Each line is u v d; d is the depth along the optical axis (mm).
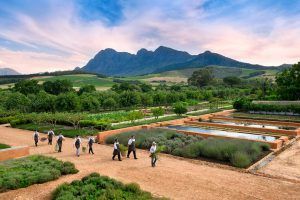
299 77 53656
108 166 16891
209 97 78062
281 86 56625
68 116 32312
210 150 19141
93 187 11859
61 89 79812
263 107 47844
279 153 20391
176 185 13523
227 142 20609
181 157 19594
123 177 14664
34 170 14906
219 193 12523
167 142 22375
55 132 30406
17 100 46906
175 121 35906
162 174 15312
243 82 136625
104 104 55062
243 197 12070
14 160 17234
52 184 13500
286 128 32344
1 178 13203
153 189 12914
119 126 32156
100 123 32125
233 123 37750
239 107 51000
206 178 14703
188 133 26625
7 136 28562
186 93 76250
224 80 136000
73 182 12648
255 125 35406
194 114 44906
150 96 64312
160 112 39906
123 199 10914
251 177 15047
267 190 12977
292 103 49375
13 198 11820
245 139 23000
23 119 37062
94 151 21469
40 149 22031
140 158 19250
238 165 17078
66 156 19594
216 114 45875
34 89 75500
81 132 29875
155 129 28422
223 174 15523
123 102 58938
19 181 13109
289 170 16359
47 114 34250
